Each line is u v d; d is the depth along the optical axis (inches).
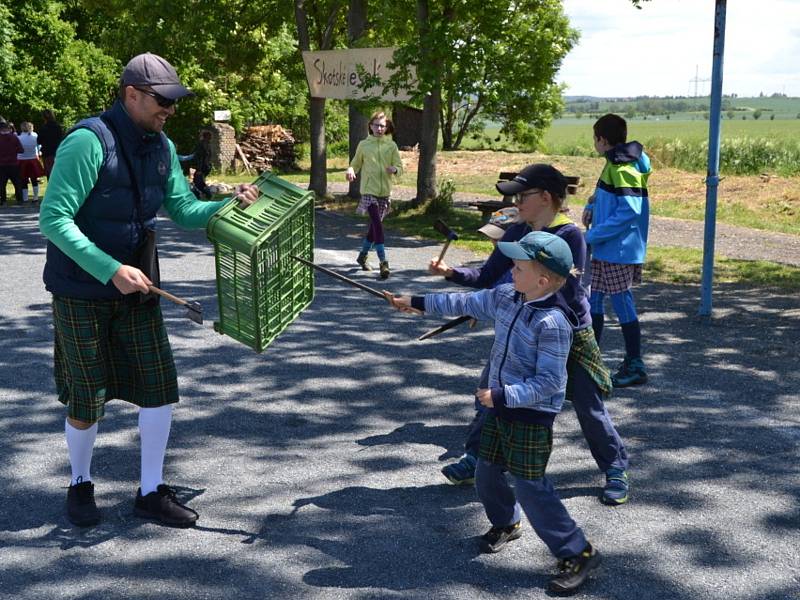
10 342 278.1
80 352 150.9
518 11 596.7
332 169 1144.2
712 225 312.0
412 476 177.6
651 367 254.4
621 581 137.3
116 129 146.5
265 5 737.6
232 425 207.2
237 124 1198.9
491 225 162.4
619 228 222.4
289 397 227.6
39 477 177.0
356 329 297.0
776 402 224.1
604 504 164.9
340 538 151.0
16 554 145.4
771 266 426.6
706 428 205.6
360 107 640.4
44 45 1145.4
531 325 129.8
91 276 148.0
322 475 178.1
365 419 211.6
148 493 157.9
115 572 139.6
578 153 1754.4
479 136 1695.4
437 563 142.7
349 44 682.8
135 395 158.9
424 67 551.8
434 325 303.1
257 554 145.4
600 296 233.3
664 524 156.8
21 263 418.3
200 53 785.6
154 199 153.3
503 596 132.7
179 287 364.5
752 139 1078.4
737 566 141.9
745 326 303.9
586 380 161.9
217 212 151.3
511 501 145.9
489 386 137.7
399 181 933.2
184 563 142.4
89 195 145.8
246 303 153.2
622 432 203.0
